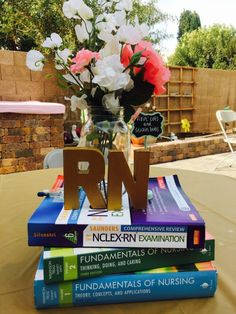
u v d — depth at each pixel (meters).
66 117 3.89
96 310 0.50
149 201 0.65
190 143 4.70
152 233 0.53
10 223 0.82
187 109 5.42
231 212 0.92
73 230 0.53
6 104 2.92
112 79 0.60
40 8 4.38
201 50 7.93
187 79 5.33
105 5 0.73
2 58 3.33
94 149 0.60
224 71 5.77
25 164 3.13
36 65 0.76
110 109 0.67
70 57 0.72
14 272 0.59
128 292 0.51
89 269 0.51
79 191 0.63
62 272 0.50
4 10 4.45
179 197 0.69
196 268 0.53
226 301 0.51
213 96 5.73
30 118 3.10
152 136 0.83
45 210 0.60
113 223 0.53
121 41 0.65
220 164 4.30
